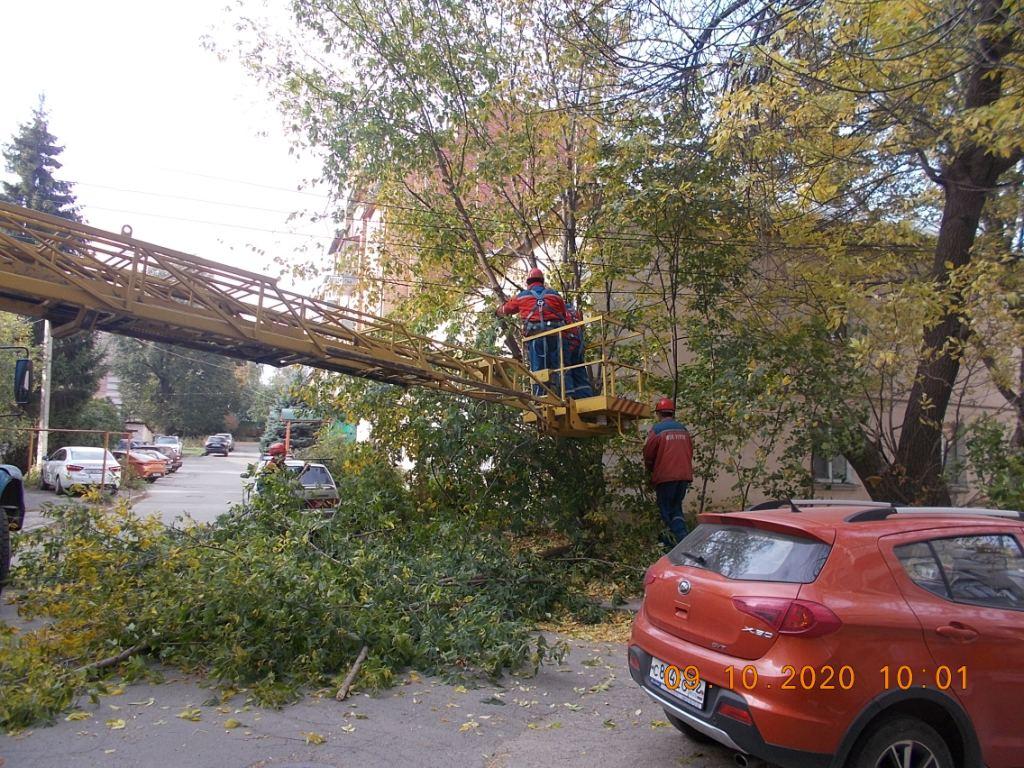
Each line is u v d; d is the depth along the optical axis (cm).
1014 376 1036
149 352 6372
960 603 387
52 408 3469
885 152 969
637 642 451
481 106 1177
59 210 3347
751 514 434
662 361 1238
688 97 1033
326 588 611
